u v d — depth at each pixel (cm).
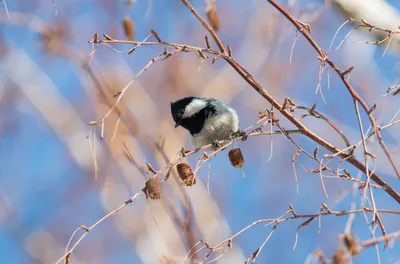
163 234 1136
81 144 1408
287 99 678
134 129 1134
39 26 1255
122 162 1201
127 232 1235
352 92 622
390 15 948
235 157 737
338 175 639
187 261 700
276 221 626
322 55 641
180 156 670
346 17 962
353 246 616
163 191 894
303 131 696
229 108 975
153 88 1398
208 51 658
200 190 1244
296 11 951
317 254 634
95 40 621
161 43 633
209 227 1194
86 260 1373
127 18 714
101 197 1305
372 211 622
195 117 973
